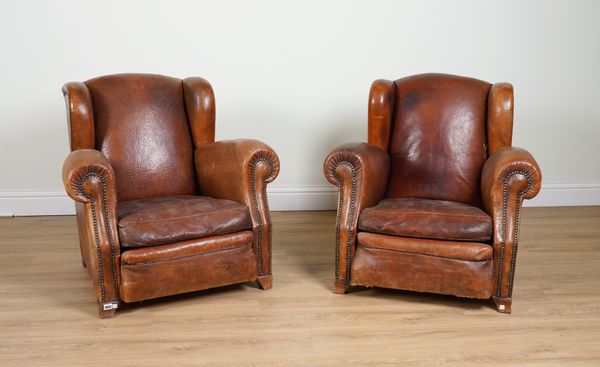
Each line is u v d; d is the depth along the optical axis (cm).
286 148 443
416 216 280
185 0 417
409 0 429
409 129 331
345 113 441
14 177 427
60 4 408
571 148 458
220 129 436
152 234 271
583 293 299
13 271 326
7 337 253
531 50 441
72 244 370
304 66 433
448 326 264
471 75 442
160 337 254
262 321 268
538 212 444
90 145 302
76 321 268
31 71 414
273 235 391
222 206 290
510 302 276
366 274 287
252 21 424
